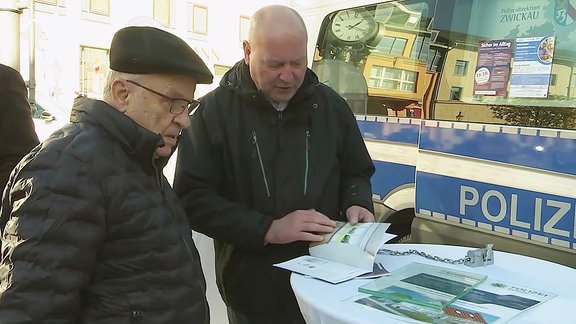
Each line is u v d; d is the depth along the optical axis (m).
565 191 2.39
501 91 2.75
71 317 1.16
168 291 1.28
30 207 1.13
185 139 1.93
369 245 1.57
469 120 2.88
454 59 3.04
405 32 3.38
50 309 1.11
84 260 1.16
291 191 1.89
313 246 1.67
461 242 2.85
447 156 2.94
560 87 2.50
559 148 2.42
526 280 1.53
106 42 12.67
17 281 1.10
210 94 1.98
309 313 1.33
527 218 2.54
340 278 1.46
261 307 1.93
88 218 1.17
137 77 1.30
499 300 1.33
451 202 2.90
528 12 2.69
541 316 1.25
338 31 3.86
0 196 2.08
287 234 1.71
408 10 3.36
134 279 1.25
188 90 1.36
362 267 1.55
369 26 3.63
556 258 2.43
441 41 3.13
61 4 11.88
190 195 1.88
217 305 2.59
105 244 1.23
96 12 12.44
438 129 3.01
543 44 2.60
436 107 3.09
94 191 1.19
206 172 1.90
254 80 1.85
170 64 1.29
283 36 1.71
